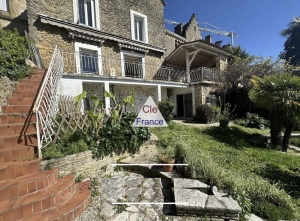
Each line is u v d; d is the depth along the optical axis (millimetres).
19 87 4309
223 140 6438
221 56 12359
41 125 3115
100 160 3674
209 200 2523
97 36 8711
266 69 10812
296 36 22938
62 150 3160
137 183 3283
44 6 7441
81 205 2377
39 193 2268
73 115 3582
